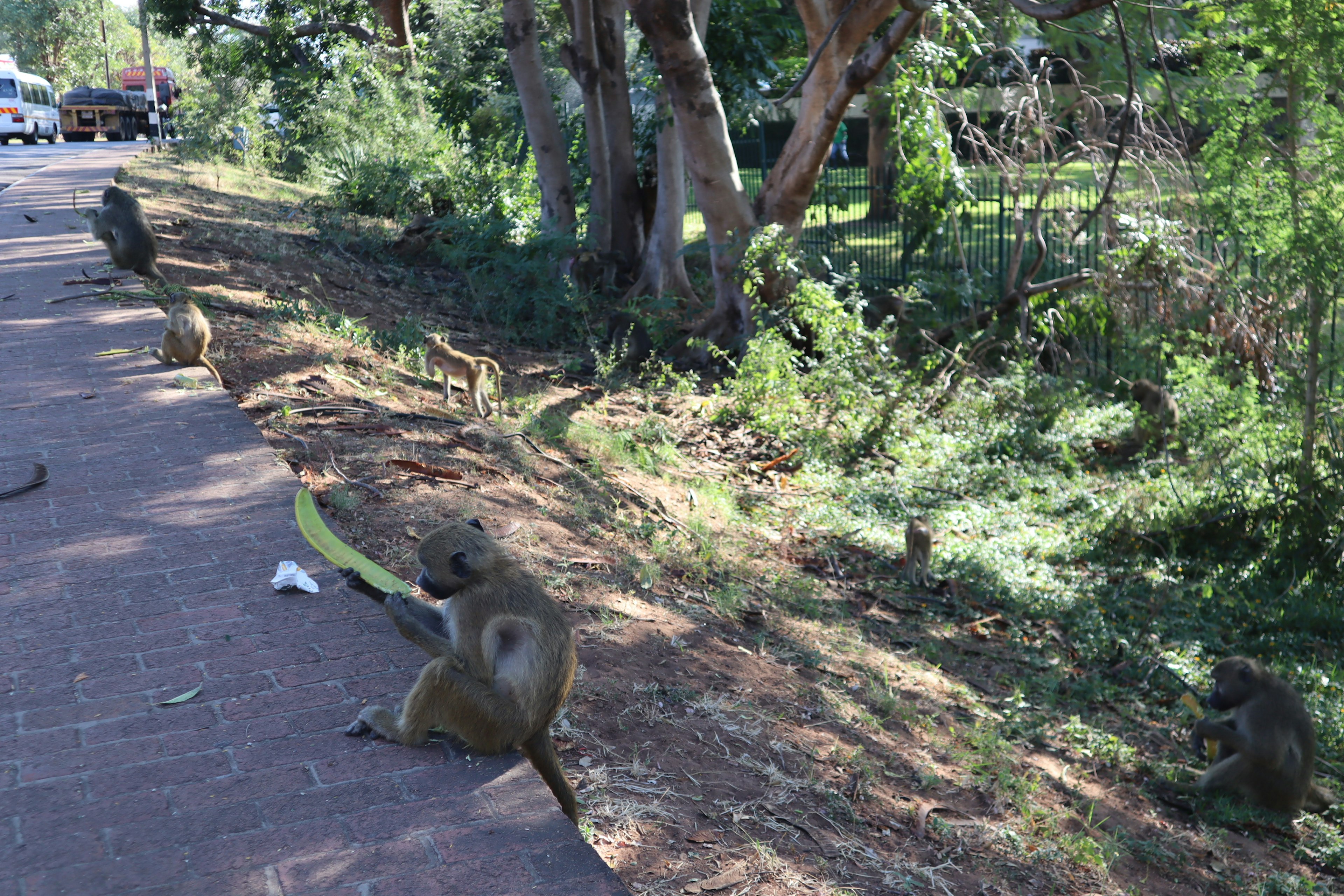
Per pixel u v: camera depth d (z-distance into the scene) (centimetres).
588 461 1136
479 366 1207
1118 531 1216
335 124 2784
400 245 2144
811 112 1728
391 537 709
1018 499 1357
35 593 567
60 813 390
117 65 10225
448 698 415
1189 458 1375
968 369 1684
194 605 559
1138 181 1698
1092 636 998
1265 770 738
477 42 3005
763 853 479
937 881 509
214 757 427
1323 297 1150
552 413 1334
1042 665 927
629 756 537
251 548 633
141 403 905
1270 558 1159
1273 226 1192
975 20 1748
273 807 397
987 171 1884
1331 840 720
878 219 2177
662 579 842
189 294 1319
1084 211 1791
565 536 846
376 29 3334
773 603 903
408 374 1302
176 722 451
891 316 1700
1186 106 1382
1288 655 1011
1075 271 1816
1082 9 1184
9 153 3644
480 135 2973
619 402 1538
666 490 1170
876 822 554
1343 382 1209
